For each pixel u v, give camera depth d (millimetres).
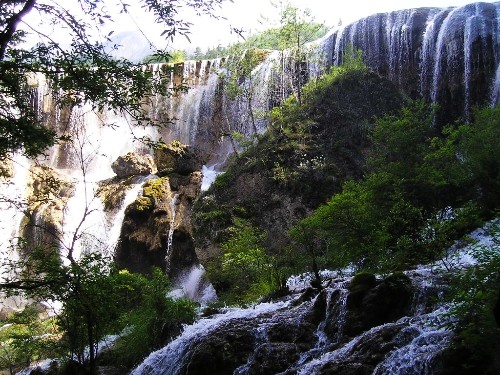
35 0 6438
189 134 35781
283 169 23312
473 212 13898
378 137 17547
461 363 6859
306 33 31828
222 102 35062
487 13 27453
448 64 27656
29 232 26500
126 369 14008
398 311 10023
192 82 36438
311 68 32562
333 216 13828
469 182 15945
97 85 7273
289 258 16391
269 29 30141
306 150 23875
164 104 36656
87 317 11688
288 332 11047
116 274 12219
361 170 23078
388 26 30656
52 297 8641
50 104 30172
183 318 14289
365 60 30828
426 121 17906
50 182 10906
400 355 7836
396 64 29828
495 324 6488
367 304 10164
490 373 6461
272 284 16250
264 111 31812
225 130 34500
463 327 7324
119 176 30234
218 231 22312
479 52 26750
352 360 8531
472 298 6926
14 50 6953
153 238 24172
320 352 9781
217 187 24625
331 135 24609
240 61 31516
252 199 23125
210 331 11938
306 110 26312
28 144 7566
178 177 28047
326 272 16078
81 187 29641
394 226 13656
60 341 15438
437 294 9789
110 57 7277
